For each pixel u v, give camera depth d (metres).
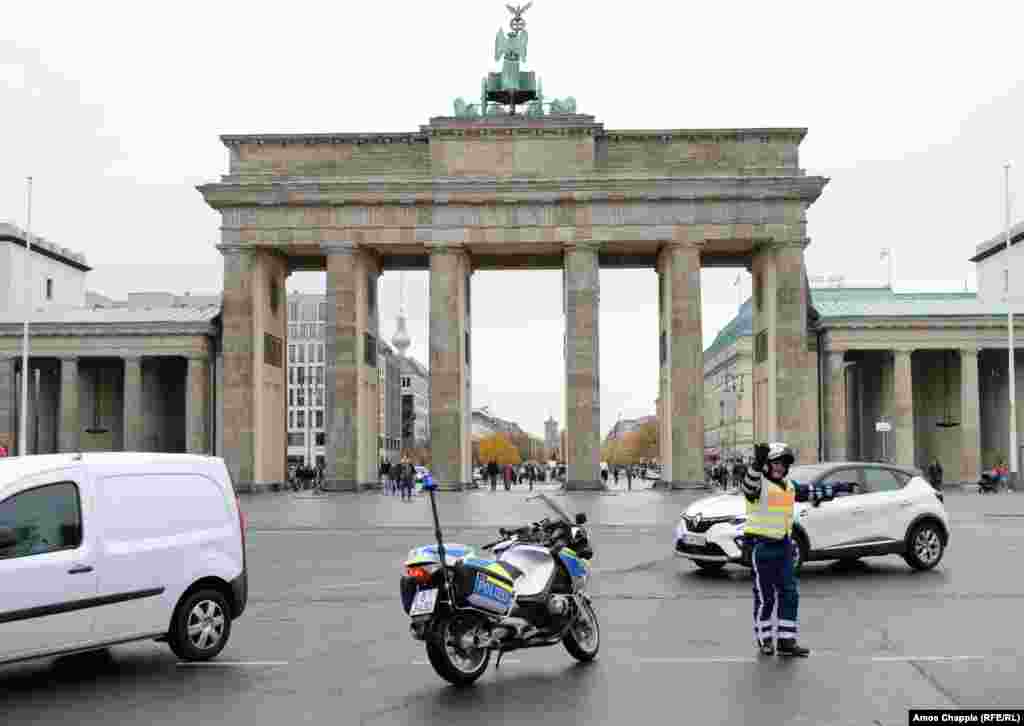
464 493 82.12
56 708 13.86
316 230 85.12
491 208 84.56
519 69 87.69
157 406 100.62
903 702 13.70
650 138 84.94
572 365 83.44
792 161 84.69
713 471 102.00
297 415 190.00
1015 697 13.90
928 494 29.05
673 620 20.52
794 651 16.72
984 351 99.44
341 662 16.80
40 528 15.28
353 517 53.97
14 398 95.50
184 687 15.03
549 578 16.27
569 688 14.75
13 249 117.44
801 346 82.69
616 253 91.69
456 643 14.90
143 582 16.17
